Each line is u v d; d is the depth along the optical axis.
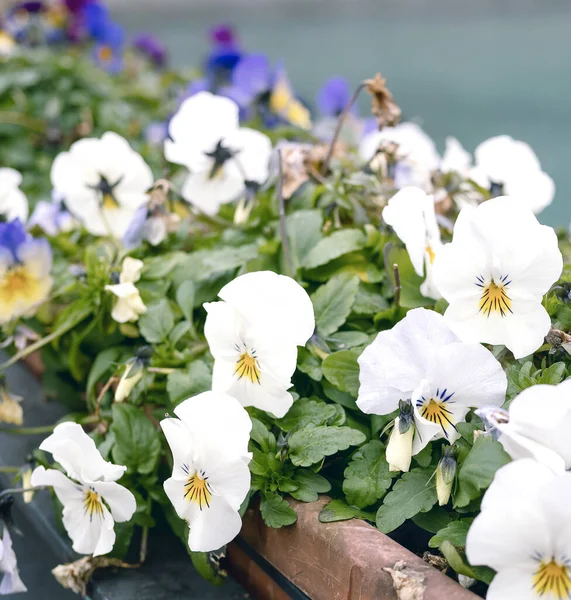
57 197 0.69
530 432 0.39
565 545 0.37
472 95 2.38
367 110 1.88
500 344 0.44
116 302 0.53
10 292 0.57
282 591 0.47
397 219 0.47
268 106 0.89
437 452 0.44
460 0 4.43
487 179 0.61
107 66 1.25
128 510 0.46
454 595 0.38
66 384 0.61
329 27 4.13
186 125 0.60
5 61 1.06
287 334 0.44
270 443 0.45
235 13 4.73
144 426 0.49
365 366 0.43
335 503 0.44
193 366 0.49
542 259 0.42
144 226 0.57
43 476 0.47
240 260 0.53
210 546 0.43
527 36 3.52
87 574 0.50
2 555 0.47
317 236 0.53
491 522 0.37
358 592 0.41
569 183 1.61
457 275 0.43
